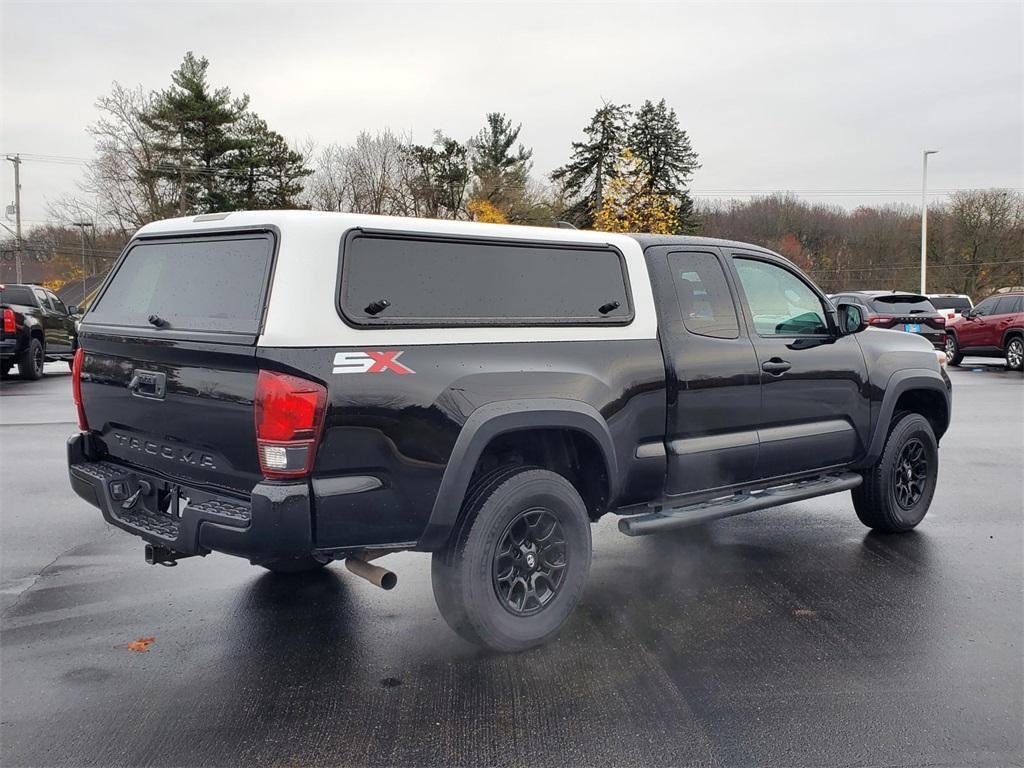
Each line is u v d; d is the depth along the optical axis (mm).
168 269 3889
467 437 3525
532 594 3885
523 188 51750
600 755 3012
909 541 5707
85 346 4238
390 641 3998
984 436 9977
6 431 9906
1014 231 52125
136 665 3723
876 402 5488
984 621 4270
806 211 63562
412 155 53312
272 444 3176
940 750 3049
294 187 49938
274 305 3201
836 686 3545
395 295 3449
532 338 3836
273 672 3658
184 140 47156
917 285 58375
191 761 2963
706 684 3561
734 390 4656
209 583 4785
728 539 5773
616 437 4129
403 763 2961
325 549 3344
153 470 3904
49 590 4668
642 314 4293
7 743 3072
